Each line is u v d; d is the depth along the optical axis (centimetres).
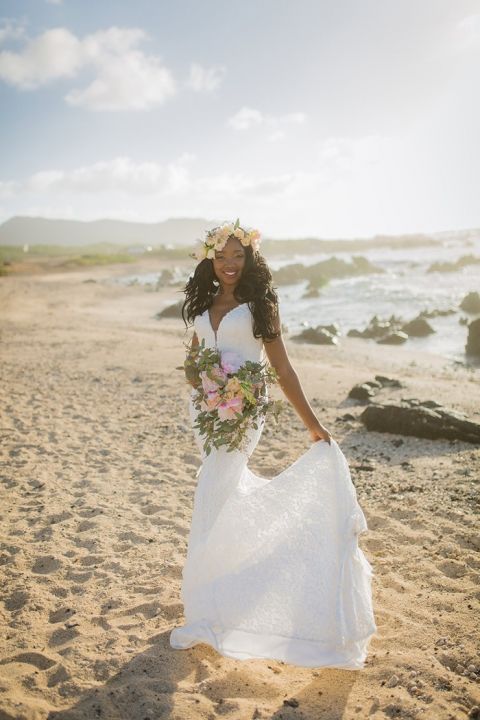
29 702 274
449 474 575
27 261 7038
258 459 646
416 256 6956
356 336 1778
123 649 321
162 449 693
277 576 294
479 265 4400
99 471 621
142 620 349
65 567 418
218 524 304
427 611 350
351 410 841
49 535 471
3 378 1125
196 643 316
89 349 1480
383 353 1469
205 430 310
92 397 966
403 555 421
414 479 570
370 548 438
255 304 315
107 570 414
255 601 289
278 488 310
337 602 286
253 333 319
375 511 500
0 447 701
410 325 1769
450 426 685
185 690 287
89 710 272
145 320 2245
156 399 944
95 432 767
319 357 1420
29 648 325
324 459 314
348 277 4122
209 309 333
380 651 316
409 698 276
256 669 306
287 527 304
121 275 5259
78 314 2441
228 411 304
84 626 346
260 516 305
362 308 2459
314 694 284
